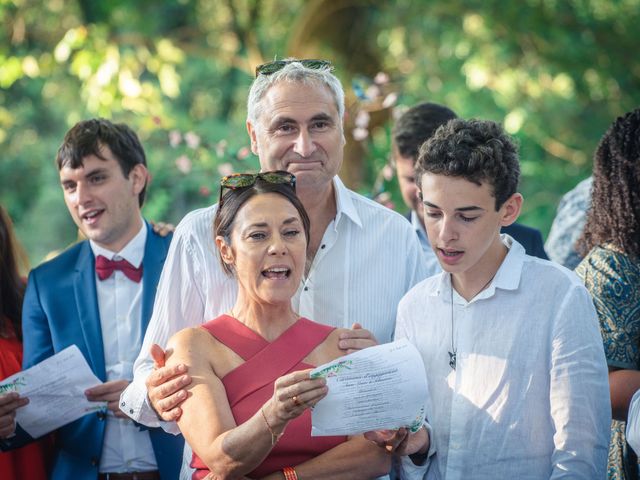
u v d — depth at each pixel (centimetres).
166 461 381
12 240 435
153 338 343
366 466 296
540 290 296
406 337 320
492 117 936
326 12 793
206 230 343
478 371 298
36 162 1137
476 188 285
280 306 307
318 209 350
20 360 422
